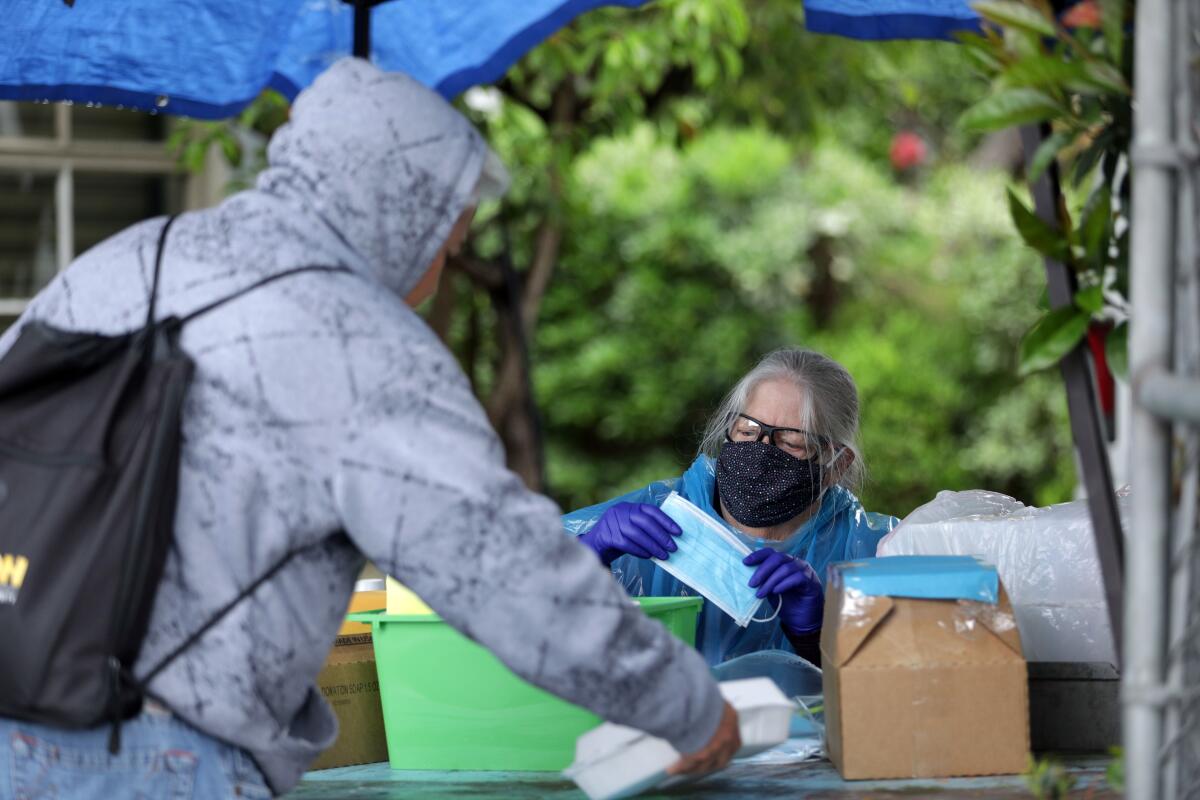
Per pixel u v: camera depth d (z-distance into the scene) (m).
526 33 8.36
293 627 4.50
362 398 4.42
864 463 9.16
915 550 6.51
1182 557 3.87
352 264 4.74
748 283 32.41
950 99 31.62
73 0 7.07
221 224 4.75
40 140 18.59
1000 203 32.84
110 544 4.31
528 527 4.40
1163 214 3.82
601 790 5.00
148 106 8.25
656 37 16.42
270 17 8.29
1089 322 4.57
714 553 7.54
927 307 33.88
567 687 4.46
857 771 5.55
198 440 4.42
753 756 5.45
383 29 8.58
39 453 4.47
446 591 4.37
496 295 19.28
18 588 4.32
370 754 6.44
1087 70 4.28
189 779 4.46
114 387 4.49
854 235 33.56
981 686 5.54
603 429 32.62
